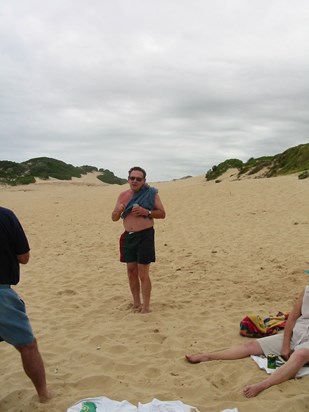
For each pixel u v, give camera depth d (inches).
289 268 344.8
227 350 186.1
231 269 350.0
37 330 227.8
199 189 904.3
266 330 209.8
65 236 535.5
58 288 308.2
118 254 423.5
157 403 148.4
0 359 193.5
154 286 307.3
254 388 155.2
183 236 512.7
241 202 724.0
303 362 161.9
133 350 199.5
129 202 244.8
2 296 138.4
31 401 152.6
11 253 140.6
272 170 1414.9
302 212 608.4
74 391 162.6
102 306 267.1
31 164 3356.3
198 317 241.6
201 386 161.6
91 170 3878.0
